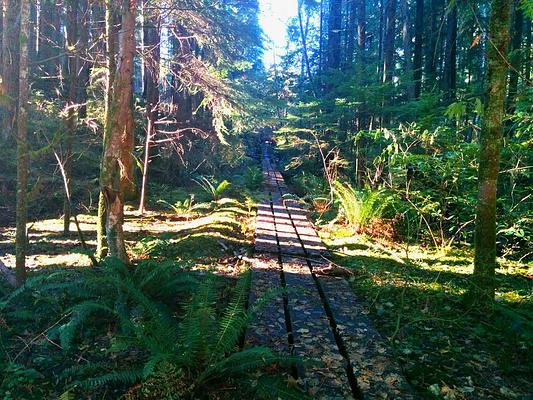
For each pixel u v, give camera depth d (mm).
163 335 3195
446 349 3561
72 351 3492
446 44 12555
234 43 11078
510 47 9289
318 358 3217
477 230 4250
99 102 10625
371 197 7965
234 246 6988
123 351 3461
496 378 3137
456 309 4414
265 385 2625
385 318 4238
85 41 6734
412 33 18016
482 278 4242
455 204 7680
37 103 11094
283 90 19391
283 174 20078
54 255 6172
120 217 4922
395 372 3053
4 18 9320
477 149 6445
